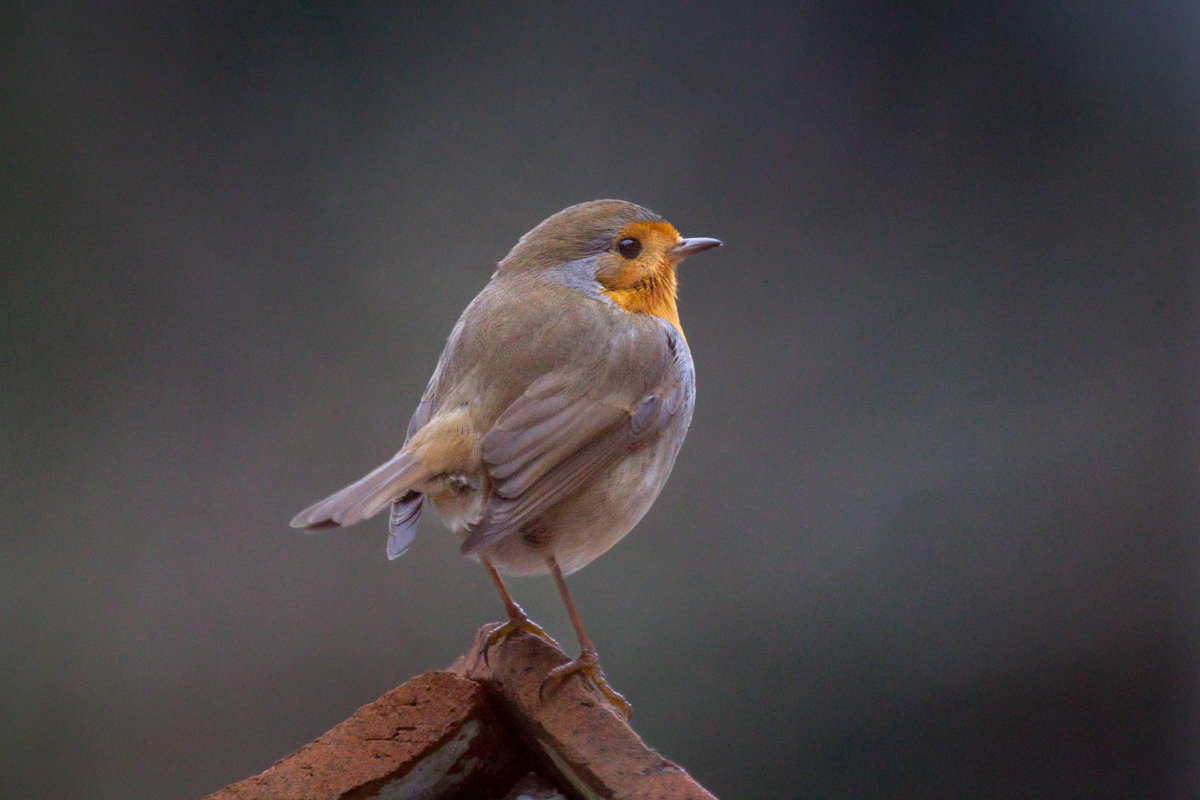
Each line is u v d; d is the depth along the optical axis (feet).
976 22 41.32
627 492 19.72
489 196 40.91
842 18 41.75
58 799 33.19
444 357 20.36
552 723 15.24
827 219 40.86
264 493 37.37
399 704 15.65
